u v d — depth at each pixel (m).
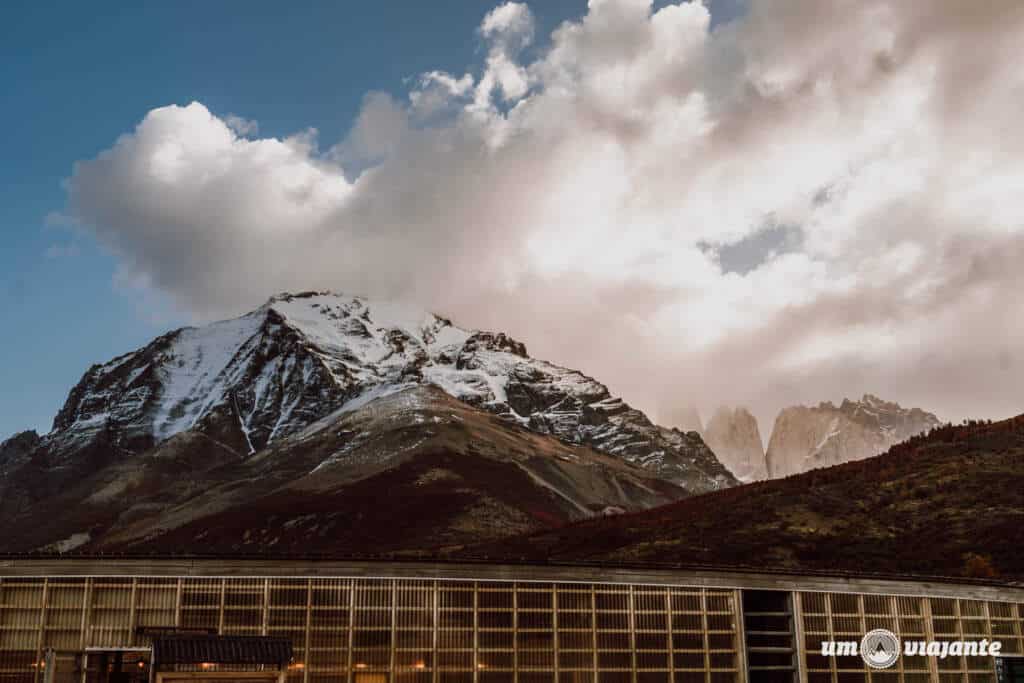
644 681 63.19
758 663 67.69
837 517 150.12
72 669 55.09
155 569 57.59
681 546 144.75
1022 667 63.38
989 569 111.69
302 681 57.50
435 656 59.72
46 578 56.84
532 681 61.03
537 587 62.56
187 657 45.19
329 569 59.47
